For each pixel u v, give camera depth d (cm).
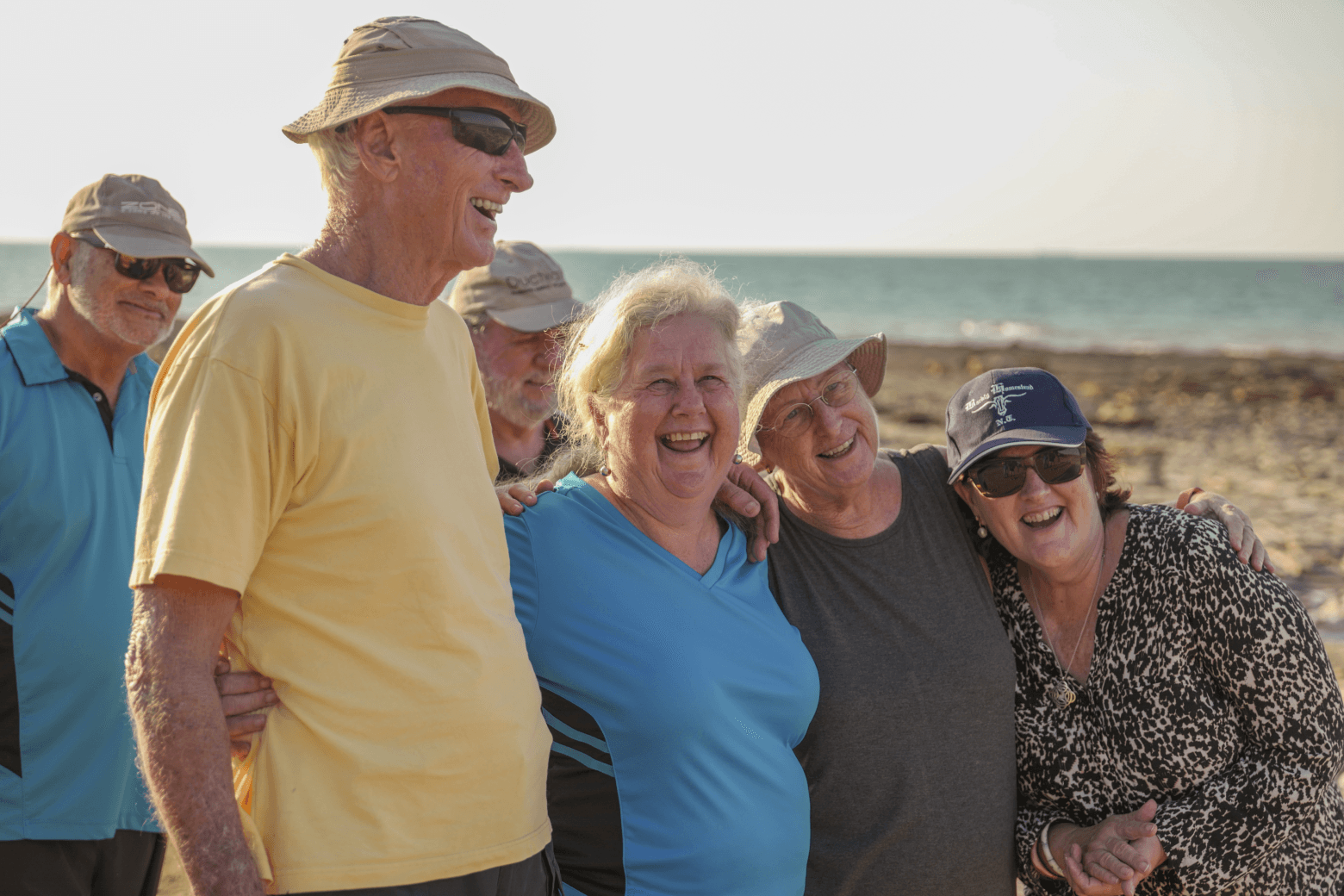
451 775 197
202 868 174
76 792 292
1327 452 1502
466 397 230
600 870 237
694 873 231
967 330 4944
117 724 298
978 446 262
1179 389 2317
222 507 181
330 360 193
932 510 287
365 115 199
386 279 207
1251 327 5112
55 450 300
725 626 250
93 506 302
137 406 327
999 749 270
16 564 292
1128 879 245
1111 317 5950
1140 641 257
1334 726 243
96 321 312
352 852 189
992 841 265
